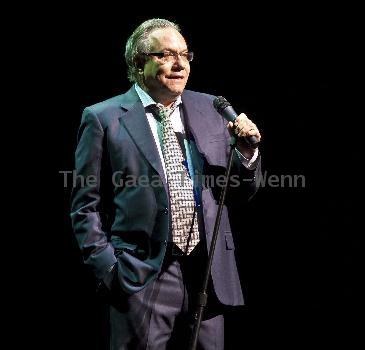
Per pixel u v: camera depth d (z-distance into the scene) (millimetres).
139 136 6684
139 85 7082
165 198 6512
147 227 6527
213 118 7023
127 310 6539
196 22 10914
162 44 6754
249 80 11008
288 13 10891
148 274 6449
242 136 6270
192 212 6586
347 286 11125
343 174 11078
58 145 11359
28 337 11750
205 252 6590
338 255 11172
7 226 11641
